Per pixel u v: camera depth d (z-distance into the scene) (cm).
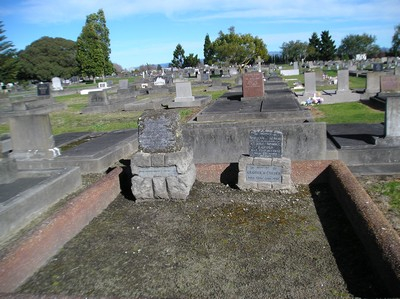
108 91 3422
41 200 586
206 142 734
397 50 5956
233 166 657
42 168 771
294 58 8138
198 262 406
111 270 403
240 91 2020
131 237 479
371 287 338
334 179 579
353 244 420
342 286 345
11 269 371
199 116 1172
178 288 360
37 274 404
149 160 584
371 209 429
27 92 3909
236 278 370
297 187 624
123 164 827
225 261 404
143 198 594
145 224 515
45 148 798
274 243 438
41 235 426
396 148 670
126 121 1534
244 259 405
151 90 2809
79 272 403
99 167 780
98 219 544
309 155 691
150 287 366
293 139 689
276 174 595
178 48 9231
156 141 591
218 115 1154
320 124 676
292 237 450
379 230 376
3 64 2228
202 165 673
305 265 385
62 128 1491
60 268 414
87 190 566
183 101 1827
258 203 562
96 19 6359
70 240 481
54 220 459
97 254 441
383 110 1277
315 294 335
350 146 693
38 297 305
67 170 691
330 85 2450
